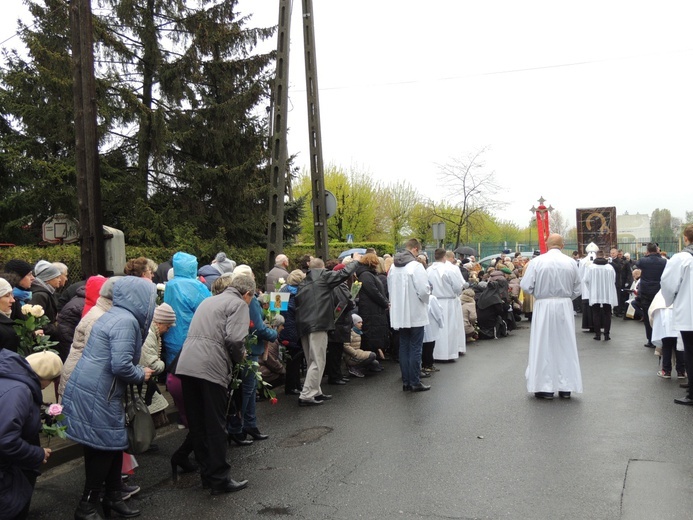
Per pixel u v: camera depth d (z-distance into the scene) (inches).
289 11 521.0
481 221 1680.6
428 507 181.8
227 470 201.2
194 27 699.4
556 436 251.0
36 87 609.9
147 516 184.4
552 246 323.9
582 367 417.4
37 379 156.9
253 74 722.8
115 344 175.3
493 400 319.6
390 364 455.8
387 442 250.4
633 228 3479.3
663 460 218.4
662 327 368.5
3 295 166.7
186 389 205.8
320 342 323.9
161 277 398.0
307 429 276.4
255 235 758.5
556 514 173.6
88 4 352.8
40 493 209.5
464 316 561.9
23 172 593.9
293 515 180.5
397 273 348.2
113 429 176.7
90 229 354.9
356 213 1508.4
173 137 663.1
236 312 204.4
